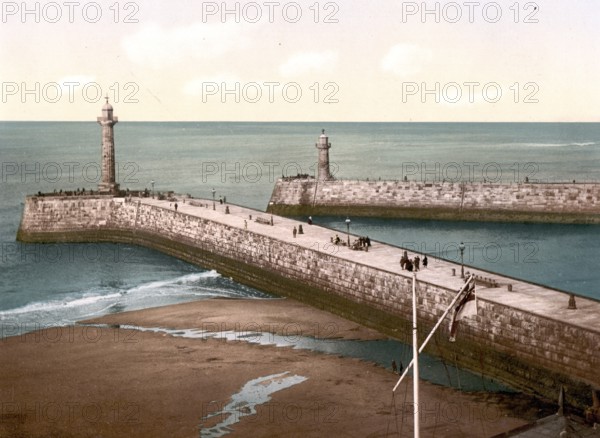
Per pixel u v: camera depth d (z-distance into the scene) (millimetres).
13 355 82000
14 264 131625
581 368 68625
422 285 85125
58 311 101562
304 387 72562
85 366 78438
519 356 74062
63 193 156625
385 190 180000
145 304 105062
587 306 75812
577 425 54531
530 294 80562
